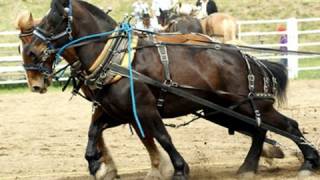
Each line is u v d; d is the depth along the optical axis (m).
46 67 8.72
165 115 9.01
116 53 8.64
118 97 8.59
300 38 28.48
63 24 8.68
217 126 13.87
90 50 8.69
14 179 9.90
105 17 8.89
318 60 25.97
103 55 8.63
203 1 15.89
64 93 19.09
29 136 13.41
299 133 9.55
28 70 8.69
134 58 8.70
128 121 8.96
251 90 9.32
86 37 8.69
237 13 30.03
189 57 9.02
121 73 8.57
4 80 21.75
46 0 29.81
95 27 8.76
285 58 21.25
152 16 16.62
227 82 9.21
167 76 8.79
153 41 8.92
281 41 21.84
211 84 9.09
